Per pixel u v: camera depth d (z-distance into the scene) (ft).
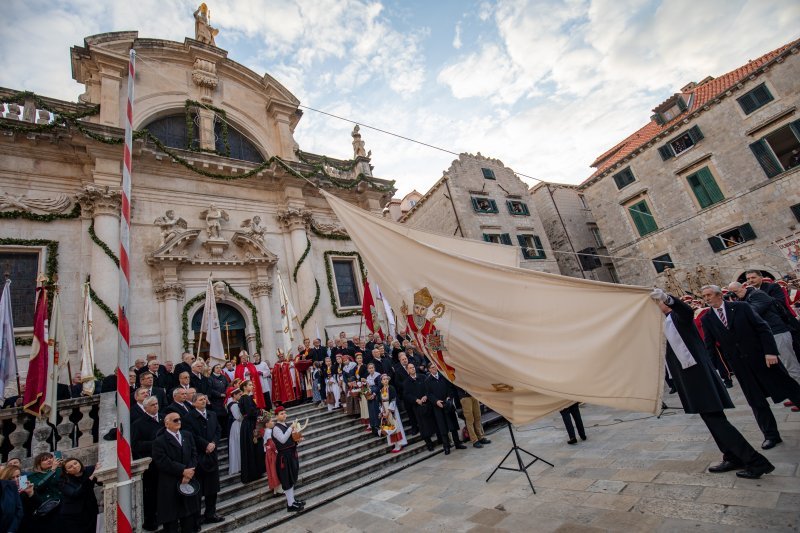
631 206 81.87
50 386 21.83
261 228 51.01
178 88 53.01
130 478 10.68
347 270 59.77
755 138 64.85
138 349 39.91
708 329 17.99
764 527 10.41
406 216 93.97
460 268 12.57
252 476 23.20
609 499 14.47
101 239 39.22
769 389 15.75
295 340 49.42
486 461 23.27
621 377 10.30
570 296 11.14
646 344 10.28
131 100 14.02
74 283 38.01
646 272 79.25
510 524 14.39
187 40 54.13
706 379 14.08
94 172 41.11
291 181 55.98
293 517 20.43
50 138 40.01
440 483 20.97
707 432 19.40
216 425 22.07
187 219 47.62
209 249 47.62
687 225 73.05
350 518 18.66
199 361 29.35
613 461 18.37
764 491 12.23
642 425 23.58
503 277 11.91
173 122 52.85
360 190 63.57
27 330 34.78
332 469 25.44
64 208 39.91
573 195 103.81
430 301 12.89
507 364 11.31
